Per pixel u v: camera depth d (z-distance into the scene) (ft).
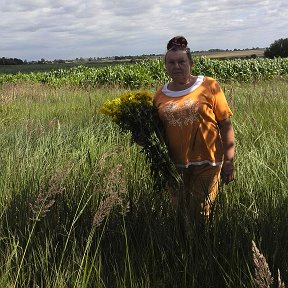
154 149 7.45
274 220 6.77
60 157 11.01
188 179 7.79
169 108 7.41
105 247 6.83
